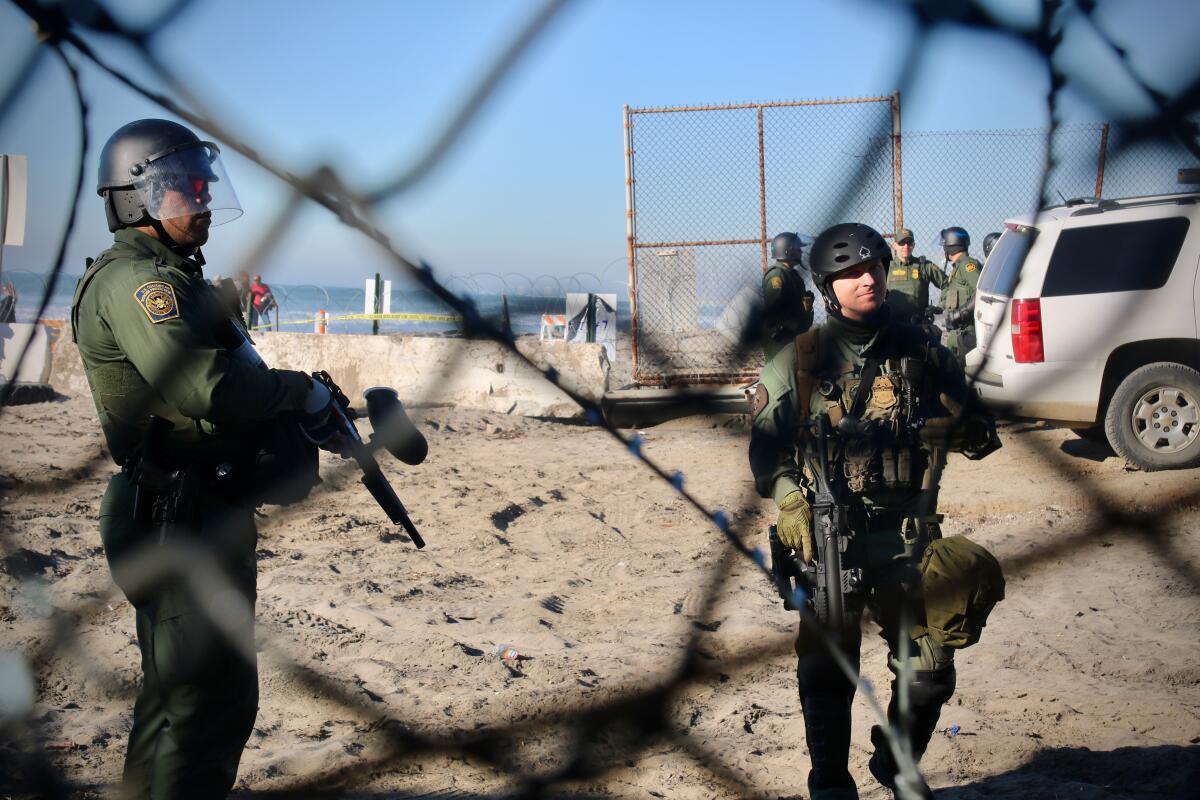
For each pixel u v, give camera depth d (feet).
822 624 8.53
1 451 29.99
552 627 16.43
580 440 33.81
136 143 7.82
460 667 14.23
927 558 8.52
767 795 10.48
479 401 38.29
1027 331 26.27
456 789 10.65
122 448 8.13
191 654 7.87
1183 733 11.58
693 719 12.51
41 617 15.47
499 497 25.17
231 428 8.00
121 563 7.97
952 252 34.22
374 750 11.46
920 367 8.78
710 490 26.30
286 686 13.37
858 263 8.68
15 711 12.23
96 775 10.77
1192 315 25.30
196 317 7.73
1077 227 25.95
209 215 8.14
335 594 17.58
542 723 12.19
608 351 45.16
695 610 17.06
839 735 8.79
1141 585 17.17
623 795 10.50
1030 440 30.58
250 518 8.31
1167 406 25.75
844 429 8.72
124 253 7.93
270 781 10.77
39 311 7.91
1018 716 12.28
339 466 27.09
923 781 8.80
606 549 21.25
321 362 40.98
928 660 8.70
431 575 19.13
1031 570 18.25
